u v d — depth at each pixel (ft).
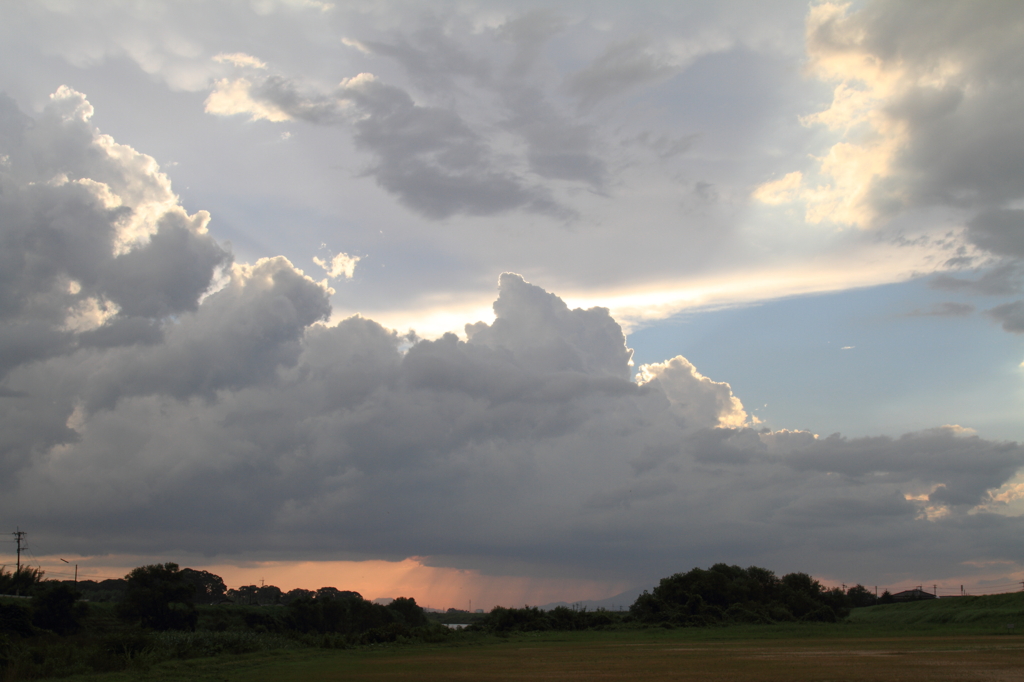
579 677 111.86
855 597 553.23
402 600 478.18
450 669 130.00
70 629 293.23
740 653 165.27
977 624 307.37
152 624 332.80
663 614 358.84
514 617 346.74
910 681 97.40
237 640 187.21
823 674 109.50
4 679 119.24
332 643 217.97
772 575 419.74
